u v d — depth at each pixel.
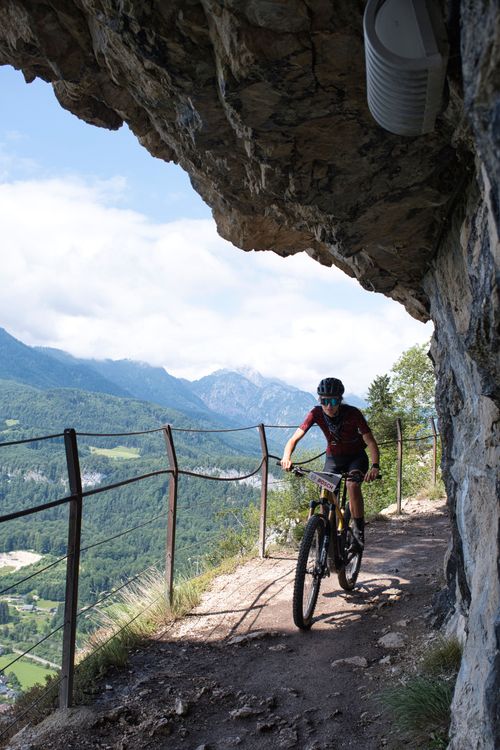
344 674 4.50
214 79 3.14
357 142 3.18
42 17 3.54
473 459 3.78
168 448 5.98
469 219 3.05
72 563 4.09
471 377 3.72
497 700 2.57
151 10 2.86
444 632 4.77
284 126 3.11
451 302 3.92
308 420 5.72
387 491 16.88
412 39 2.32
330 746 3.60
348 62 2.74
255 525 12.86
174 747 3.70
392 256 4.43
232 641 5.23
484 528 3.40
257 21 2.62
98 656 4.86
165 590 6.07
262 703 4.16
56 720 3.98
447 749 3.05
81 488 4.11
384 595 6.14
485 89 1.68
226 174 4.14
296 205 4.05
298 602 5.19
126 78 3.60
